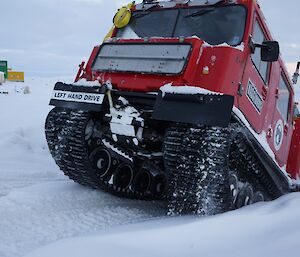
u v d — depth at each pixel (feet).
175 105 14.99
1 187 20.01
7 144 29.96
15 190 19.08
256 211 12.76
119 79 17.37
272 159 18.31
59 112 19.39
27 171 24.13
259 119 18.21
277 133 20.75
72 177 19.77
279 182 20.47
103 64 18.13
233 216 11.93
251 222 11.10
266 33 19.22
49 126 19.74
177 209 15.70
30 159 28.12
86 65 18.92
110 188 18.38
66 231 14.16
